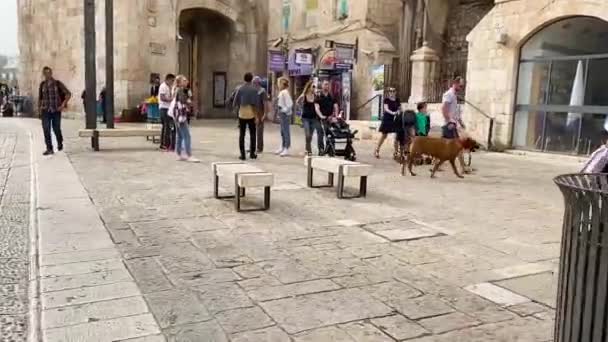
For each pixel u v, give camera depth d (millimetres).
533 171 11133
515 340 3289
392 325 3461
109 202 6789
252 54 28031
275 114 25375
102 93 22594
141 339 3164
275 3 26547
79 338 3148
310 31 23656
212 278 4227
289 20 25266
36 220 5824
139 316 3475
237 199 6473
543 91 14172
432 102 17547
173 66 25328
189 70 31031
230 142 15109
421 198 7777
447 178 9859
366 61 20234
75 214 6090
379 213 6691
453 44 19891
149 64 24547
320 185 8453
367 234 5676
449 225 6195
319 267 4562
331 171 7625
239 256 4797
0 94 34188
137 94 24203
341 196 7520
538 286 4227
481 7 18891
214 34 29141
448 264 4750
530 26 14062
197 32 29875
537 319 3602
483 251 5184
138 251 4859
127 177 8664
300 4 24359
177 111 10734
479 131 15539
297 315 3574
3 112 31141
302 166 10539
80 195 7145
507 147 14898
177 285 4055
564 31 13547
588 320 2271
